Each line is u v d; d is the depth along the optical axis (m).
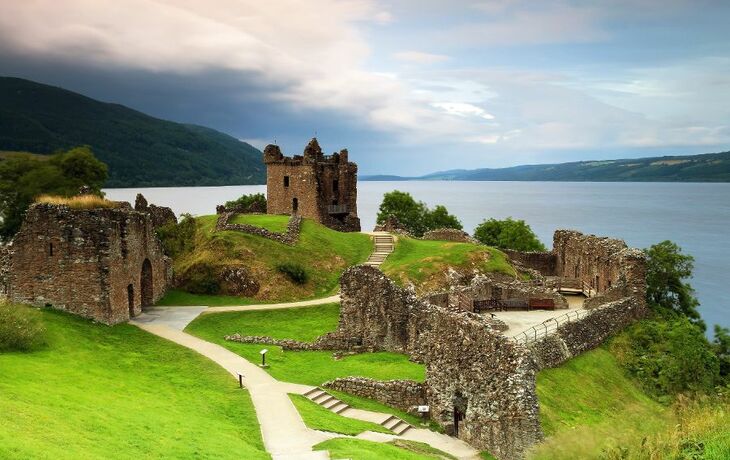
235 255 71.81
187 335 52.31
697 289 138.12
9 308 42.84
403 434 35.66
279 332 56.41
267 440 31.23
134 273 57.66
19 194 97.56
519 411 30.83
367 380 41.06
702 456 23.23
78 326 49.22
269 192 108.69
